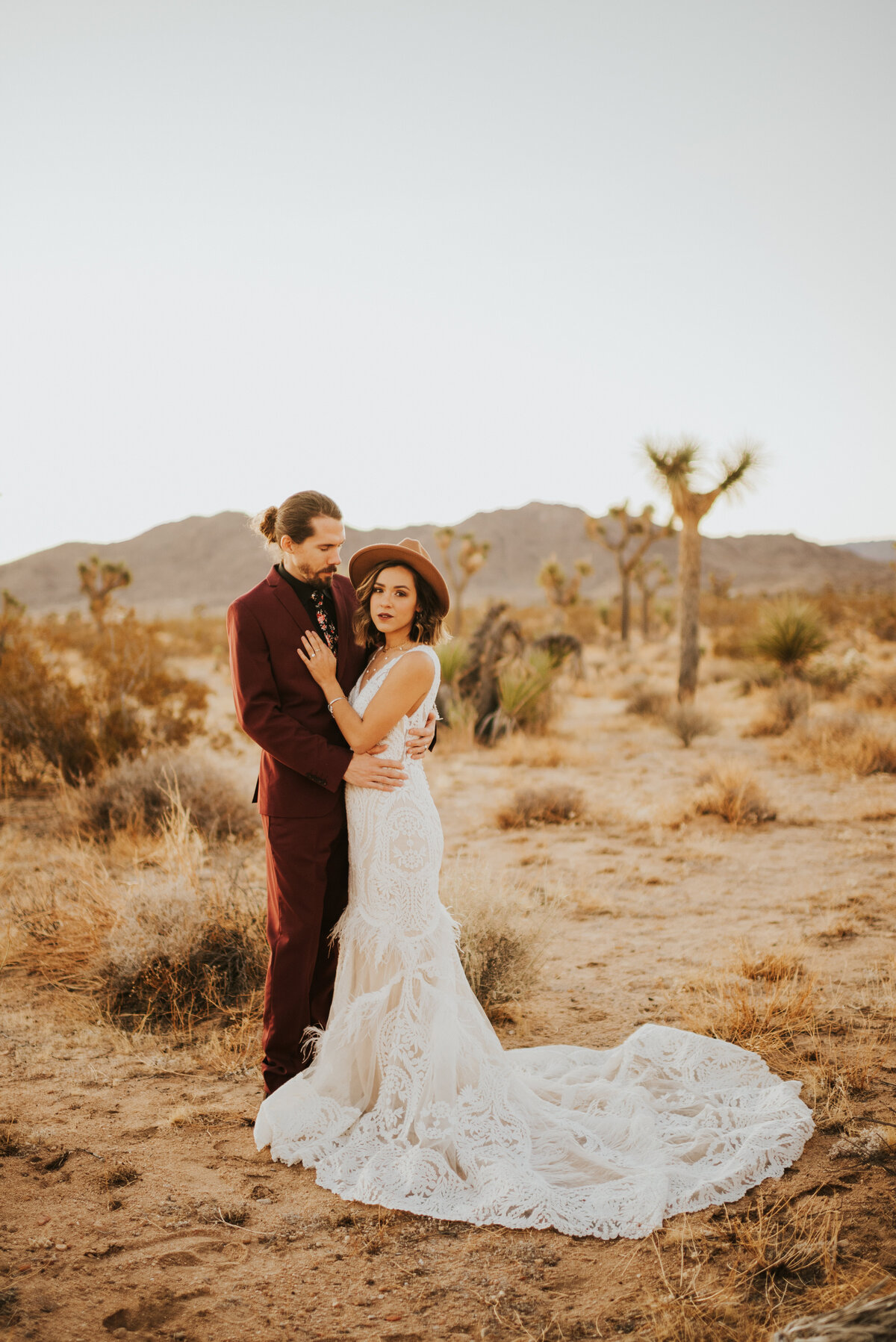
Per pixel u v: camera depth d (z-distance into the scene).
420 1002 3.25
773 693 16.67
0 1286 2.37
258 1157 3.07
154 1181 2.90
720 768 10.01
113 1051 3.93
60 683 11.16
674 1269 2.43
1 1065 3.77
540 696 14.87
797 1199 2.73
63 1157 3.03
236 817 8.20
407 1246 2.57
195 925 4.71
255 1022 4.16
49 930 5.25
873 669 22.11
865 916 5.70
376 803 3.36
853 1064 3.57
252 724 3.30
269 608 3.34
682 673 17.86
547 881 6.59
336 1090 3.28
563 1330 2.20
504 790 10.57
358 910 3.39
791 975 4.62
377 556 3.52
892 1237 2.51
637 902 6.20
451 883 4.85
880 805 9.11
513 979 4.37
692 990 4.53
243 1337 2.19
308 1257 2.52
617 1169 2.90
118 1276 2.42
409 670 3.35
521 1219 2.67
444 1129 3.06
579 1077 3.51
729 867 7.11
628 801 9.62
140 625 13.26
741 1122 3.17
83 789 8.68
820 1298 2.24
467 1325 2.22
